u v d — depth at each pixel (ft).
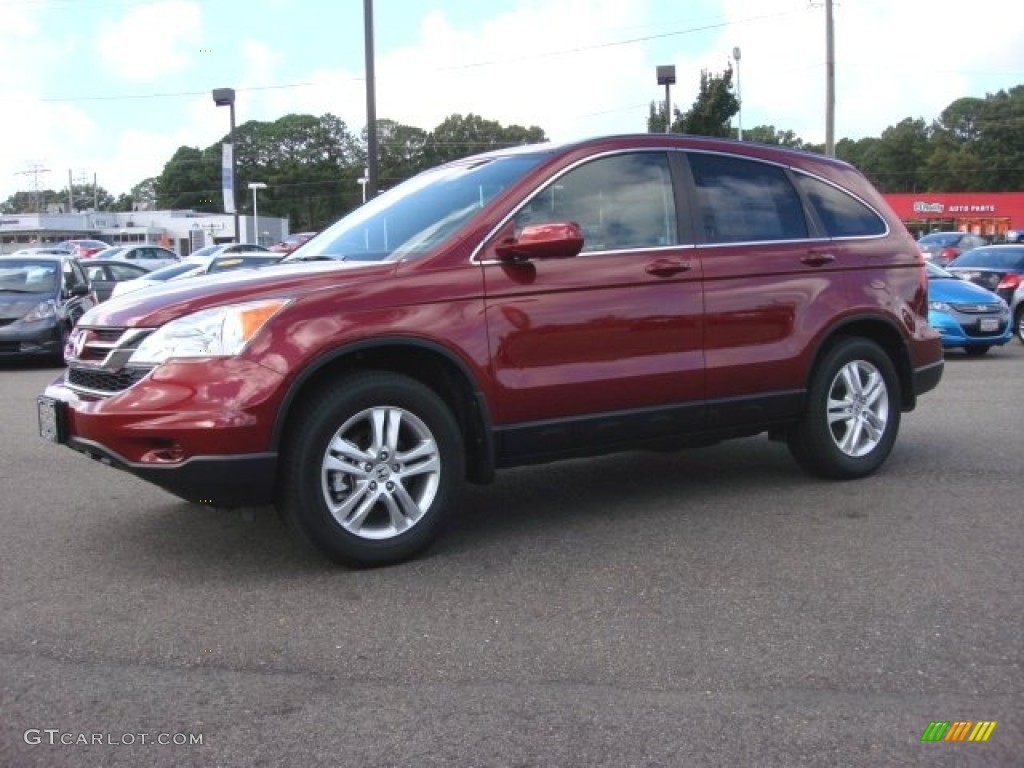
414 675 11.30
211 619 12.95
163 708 10.53
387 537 14.83
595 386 16.20
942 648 11.87
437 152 287.69
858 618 12.80
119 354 14.02
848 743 9.75
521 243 15.19
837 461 19.70
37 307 43.65
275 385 13.65
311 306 14.12
